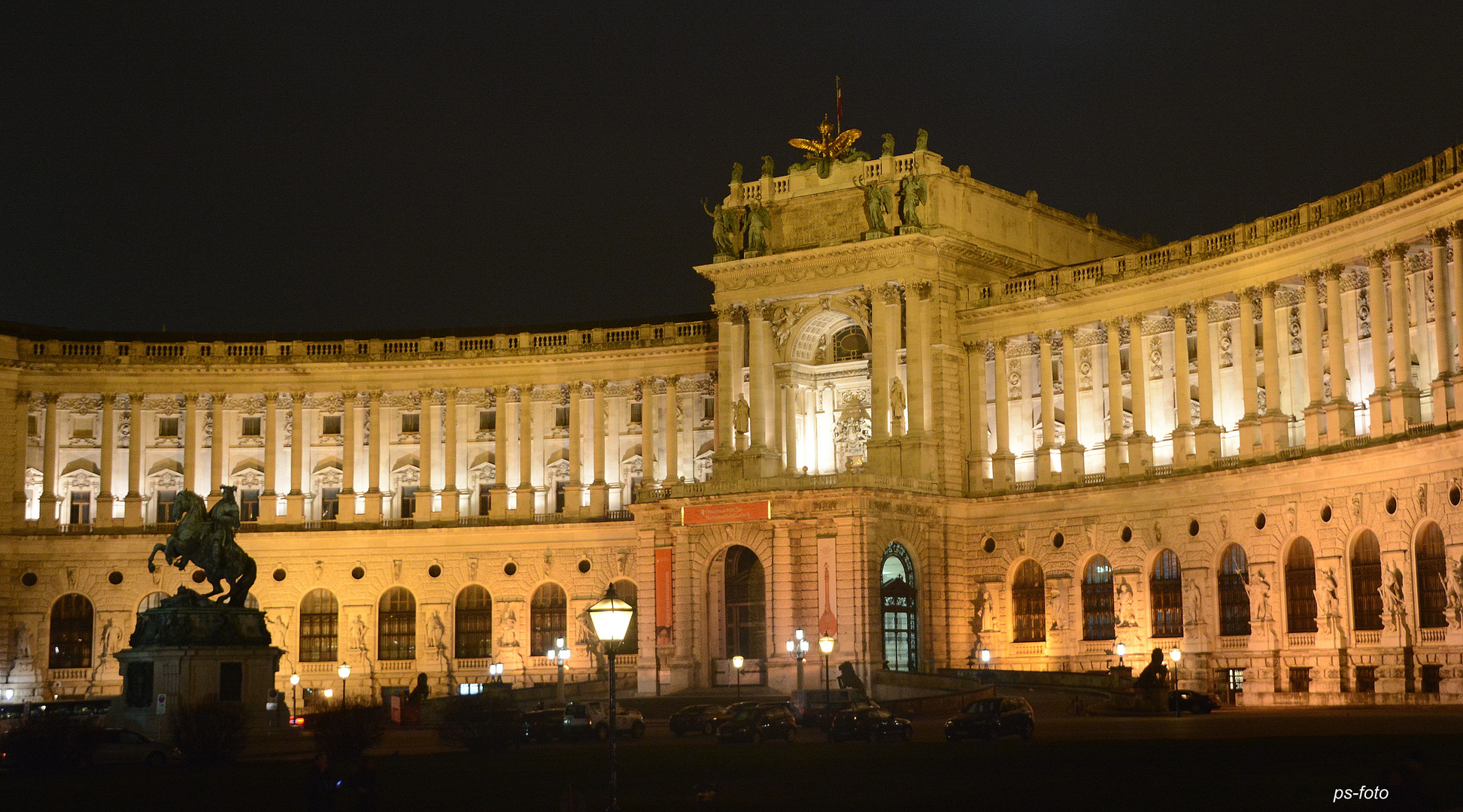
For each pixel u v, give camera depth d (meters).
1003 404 109.06
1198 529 96.31
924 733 77.81
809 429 115.94
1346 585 86.44
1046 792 47.97
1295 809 41.81
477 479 124.62
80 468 123.94
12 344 122.38
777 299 113.19
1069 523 104.06
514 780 57.56
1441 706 77.62
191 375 124.19
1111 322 103.56
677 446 121.06
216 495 123.44
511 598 120.69
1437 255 82.31
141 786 58.72
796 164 114.44
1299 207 92.44
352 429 124.31
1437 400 81.19
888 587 105.12
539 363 123.44
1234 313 99.00
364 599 122.12
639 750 71.62
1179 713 81.62
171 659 77.25
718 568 107.81
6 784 60.94
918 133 110.00
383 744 78.62
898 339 108.81
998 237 114.00
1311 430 90.00
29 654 120.38
